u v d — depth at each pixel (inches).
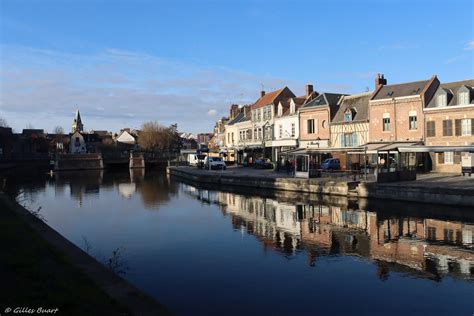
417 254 519.8
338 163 1551.4
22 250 403.2
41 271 332.8
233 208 948.6
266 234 654.5
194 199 1134.4
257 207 951.0
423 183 988.6
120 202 1101.1
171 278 440.5
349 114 1600.6
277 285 413.7
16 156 3415.4
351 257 510.9
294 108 1884.8
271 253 536.7
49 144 4618.6
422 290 394.0
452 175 1209.4
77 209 979.9
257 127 2196.1
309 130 1775.3
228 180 1456.7
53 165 3186.5
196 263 496.1
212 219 804.6
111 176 2353.6
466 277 428.8
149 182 1820.9
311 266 476.4
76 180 2014.0
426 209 832.9
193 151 2755.9
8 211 682.8
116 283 319.6
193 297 384.8
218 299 379.2
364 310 350.3
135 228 725.3
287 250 550.0
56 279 315.3
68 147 4667.8
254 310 353.4
